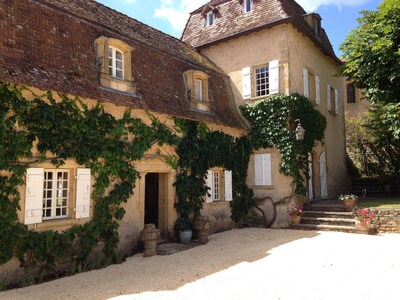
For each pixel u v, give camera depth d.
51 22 7.96
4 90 6.40
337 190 17.14
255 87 14.33
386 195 17.02
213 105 12.82
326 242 9.66
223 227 12.56
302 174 13.59
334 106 17.94
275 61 13.58
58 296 5.62
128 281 6.44
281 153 13.09
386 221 10.88
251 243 10.02
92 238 7.80
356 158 20.88
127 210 8.86
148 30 12.79
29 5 7.62
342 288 5.71
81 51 8.40
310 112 14.21
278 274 6.64
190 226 10.73
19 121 6.61
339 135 18.33
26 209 6.64
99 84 8.47
